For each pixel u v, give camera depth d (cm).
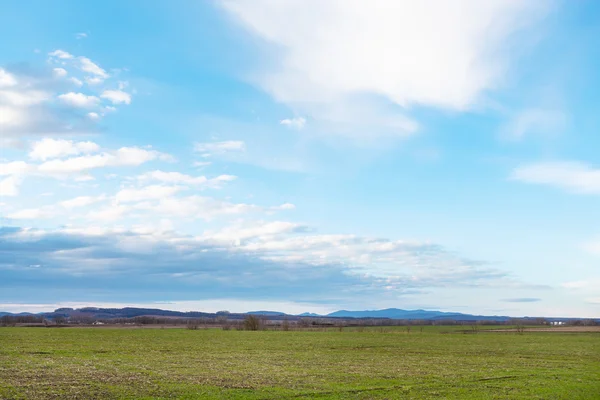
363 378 4531
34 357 5800
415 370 5250
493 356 7275
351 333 14550
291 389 3856
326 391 3806
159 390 3675
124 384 3894
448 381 4444
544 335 14175
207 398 3450
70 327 16588
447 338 12338
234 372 4800
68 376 4244
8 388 3575
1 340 8688
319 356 6875
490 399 3691
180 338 10856
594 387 4422
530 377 4819
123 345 8188
